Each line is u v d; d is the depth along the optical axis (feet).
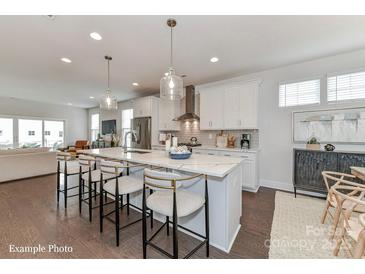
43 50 8.80
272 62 10.50
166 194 5.48
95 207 8.13
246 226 6.89
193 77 13.25
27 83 14.99
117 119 24.52
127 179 6.94
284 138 11.30
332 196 6.31
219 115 13.10
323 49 8.85
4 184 12.42
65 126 27.76
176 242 4.45
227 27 6.89
